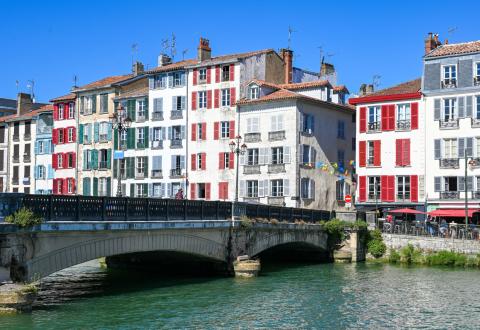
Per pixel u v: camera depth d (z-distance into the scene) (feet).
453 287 110.52
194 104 211.00
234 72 203.51
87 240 85.30
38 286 86.94
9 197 73.77
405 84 192.03
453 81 174.09
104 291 99.76
